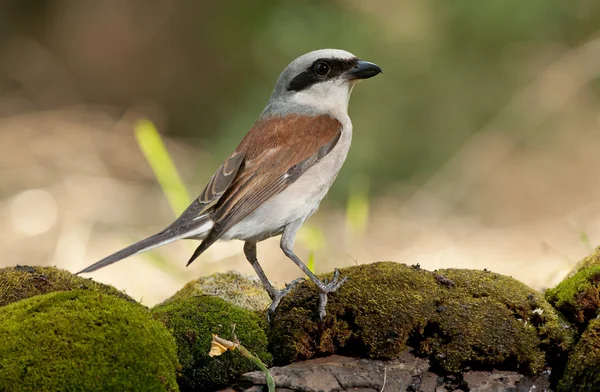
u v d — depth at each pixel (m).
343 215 14.42
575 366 5.22
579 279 5.67
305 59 7.43
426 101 16.05
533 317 5.50
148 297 10.56
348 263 12.23
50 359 4.79
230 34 19.12
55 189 15.07
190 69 19.67
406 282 5.66
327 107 7.38
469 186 15.23
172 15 20.16
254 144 6.93
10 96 19.67
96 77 20.30
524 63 16.14
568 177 15.27
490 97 16.09
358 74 7.44
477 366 5.38
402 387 5.27
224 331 5.60
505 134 16.02
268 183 6.73
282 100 7.48
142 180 16.06
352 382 5.27
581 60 15.91
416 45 16.05
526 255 12.43
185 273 10.70
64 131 17.44
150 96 19.70
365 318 5.46
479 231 13.88
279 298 6.00
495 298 5.57
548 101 16.05
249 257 6.79
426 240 13.55
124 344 4.91
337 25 15.95
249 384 5.35
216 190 6.60
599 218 13.70
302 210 6.88
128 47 20.61
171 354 5.13
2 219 13.92
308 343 5.59
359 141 15.62
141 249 6.16
